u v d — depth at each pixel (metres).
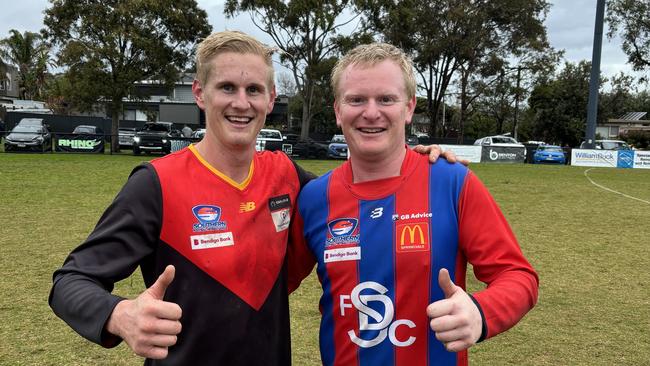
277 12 27.97
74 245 6.12
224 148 1.77
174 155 1.81
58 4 23.39
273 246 1.84
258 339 1.74
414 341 1.73
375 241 1.79
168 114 44.19
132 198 1.63
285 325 1.88
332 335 1.87
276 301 1.83
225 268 1.70
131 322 1.24
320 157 24.45
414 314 1.74
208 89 1.78
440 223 1.77
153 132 25.05
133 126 40.94
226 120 1.76
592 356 3.44
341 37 28.53
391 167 1.87
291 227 2.01
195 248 1.69
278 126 55.59
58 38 24.27
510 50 37.38
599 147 29.89
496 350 3.53
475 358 3.40
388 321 1.75
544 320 4.09
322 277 1.91
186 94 49.50
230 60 1.76
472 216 1.74
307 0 26.78
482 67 37.31
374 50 1.84
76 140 23.47
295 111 52.97
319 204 1.93
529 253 6.34
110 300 1.33
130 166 17.06
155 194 1.67
